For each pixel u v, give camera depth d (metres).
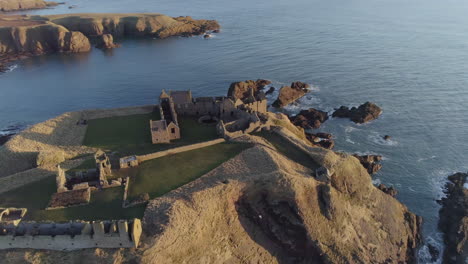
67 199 63.72
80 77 170.75
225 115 99.88
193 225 59.66
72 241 53.78
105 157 73.69
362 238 75.56
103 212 61.16
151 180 70.31
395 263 76.75
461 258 77.25
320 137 113.94
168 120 96.38
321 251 68.62
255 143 83.50
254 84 148.25
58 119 99.38
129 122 98.06
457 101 137.88
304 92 145.00
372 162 101.88
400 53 191.50
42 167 76.06
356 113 125.31
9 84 164.62
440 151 108.62
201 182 69.06
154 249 54.16
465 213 83.88
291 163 78.94
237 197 68.56
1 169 80.31
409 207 89.50
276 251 69.50
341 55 188.88
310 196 71.94
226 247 63.84
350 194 80.38
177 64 183.25
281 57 187.50
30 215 60.41
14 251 54.09
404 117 126.62
